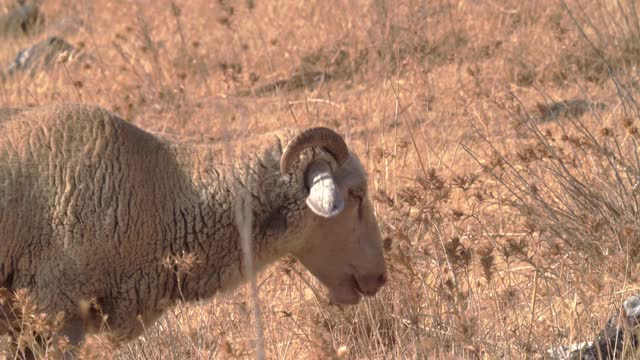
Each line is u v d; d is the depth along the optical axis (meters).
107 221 20.73
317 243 22.33
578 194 26.84
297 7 50.25
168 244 21.48
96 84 44.72
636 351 20.17
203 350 22.47
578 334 21.62
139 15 51.22
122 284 21.22
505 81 41.91
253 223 21.81
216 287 21.98
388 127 36.66
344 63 45.56
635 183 27.25
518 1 48.12
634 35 41.50
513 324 22.53
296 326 24.11
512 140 34.69
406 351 21.95
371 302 23.84
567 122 35.91
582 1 45.66
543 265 25.34
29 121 21.11
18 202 20.55
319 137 21.03
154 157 21.64
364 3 49.06
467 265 21.89
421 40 43.69
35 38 59.19
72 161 20.78
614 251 25.45
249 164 21.80
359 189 21.95
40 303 20.77
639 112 29.84
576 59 42.56
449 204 30.36
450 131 35.75
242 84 38.56
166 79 43.56
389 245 22.45
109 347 20.44
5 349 20.28
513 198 29.61
